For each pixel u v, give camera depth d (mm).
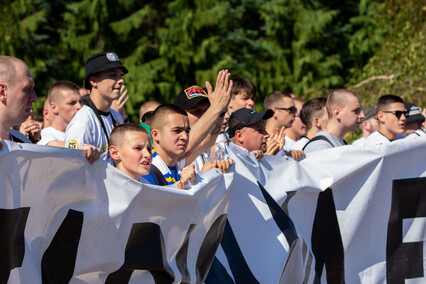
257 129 6898
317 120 9648
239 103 8680
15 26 28984
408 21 27438
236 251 6078
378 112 10156
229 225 6105
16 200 3943
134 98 29031
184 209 5168
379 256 7387
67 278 4359
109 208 4547
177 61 30250
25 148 3934
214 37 30578
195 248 5512
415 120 11125
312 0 33281
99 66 6328
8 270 3871
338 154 7105
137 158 5145
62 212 4305
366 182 7258
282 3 32094
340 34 33375
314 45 33219
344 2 34812
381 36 31000
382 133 10148
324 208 6980
